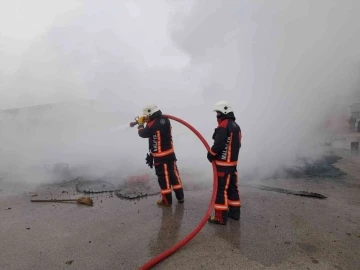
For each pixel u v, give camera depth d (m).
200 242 2.55
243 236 2.65
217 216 2.88
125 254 2.37
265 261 2.26
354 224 2.86
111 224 2.91
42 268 2.21
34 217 3.11
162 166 3.27
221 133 2.76
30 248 2.48
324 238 2.60
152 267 2.20
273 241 2.55
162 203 3.38
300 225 2.85
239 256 2.33
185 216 3.08
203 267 2.19
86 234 2.71
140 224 2.90
